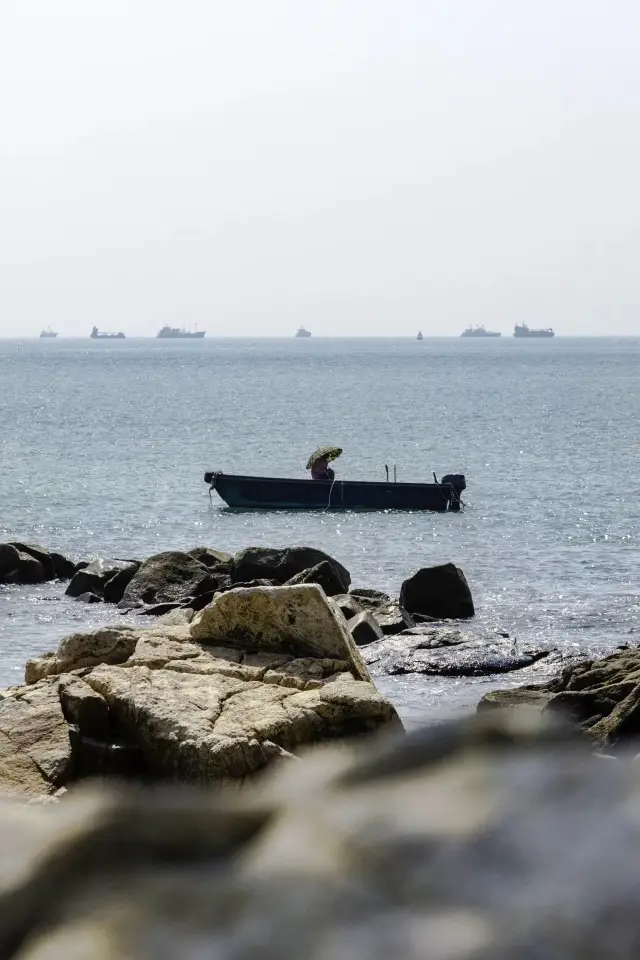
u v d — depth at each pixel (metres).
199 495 188.00
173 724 44.19
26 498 181.75
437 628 93.31
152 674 49.41
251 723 44.19
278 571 108.06
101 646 54.06
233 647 54.50
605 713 54.12
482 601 106.12
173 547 143.00
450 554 134.62
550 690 60.31
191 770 42.66
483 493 189.88
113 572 110.88
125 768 44.81
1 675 80.44
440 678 77.12
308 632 54.03
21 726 46.31
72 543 144.75
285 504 169.50
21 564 117.38
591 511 166.50
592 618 98.25
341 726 45.62
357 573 125.38
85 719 46.66
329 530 153.75
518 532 148.88
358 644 86.38
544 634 92.44
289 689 48.38
